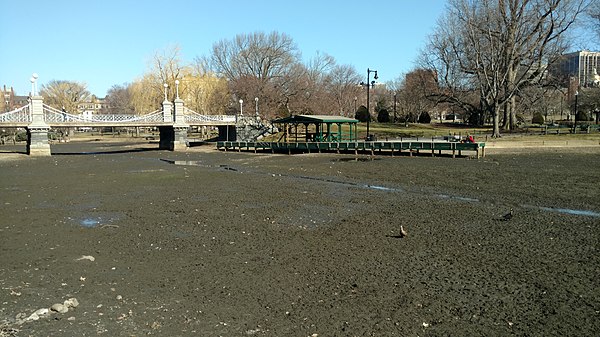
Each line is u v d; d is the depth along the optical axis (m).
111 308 7.46
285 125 55.12
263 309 7.35
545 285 8.27
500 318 6.95
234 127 64.38
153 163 38.44
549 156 35.03
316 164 34.62
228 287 8.36
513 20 50.78
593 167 27.30
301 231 12.73
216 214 15.33
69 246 11.45
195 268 9.50
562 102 98.38
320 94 77.31
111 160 42.00
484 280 8.58
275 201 17.89
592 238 11.41
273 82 80.06
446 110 115.88
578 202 16.50
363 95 107.12
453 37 58.97
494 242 11.24
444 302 7.57
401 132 61.47
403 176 25.52
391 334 6.45
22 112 52.91
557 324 6.71
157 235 12.45
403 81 108.38
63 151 56.16
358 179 24.94
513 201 17.02
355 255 10.31
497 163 30.83
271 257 10.23
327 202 17.50
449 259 9.91
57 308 7.29
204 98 76.38
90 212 16.09
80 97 119.19
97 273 9.28
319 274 9.02
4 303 7.71
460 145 36.12
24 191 21.83
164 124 56.31
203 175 28.31
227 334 6.47
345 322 6.83
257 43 88.00
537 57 54.47
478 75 52.94
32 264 9.95
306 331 6.54
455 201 17.27
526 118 101.62
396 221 13.82
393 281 8.58
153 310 7.36
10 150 56.62
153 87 77.62
